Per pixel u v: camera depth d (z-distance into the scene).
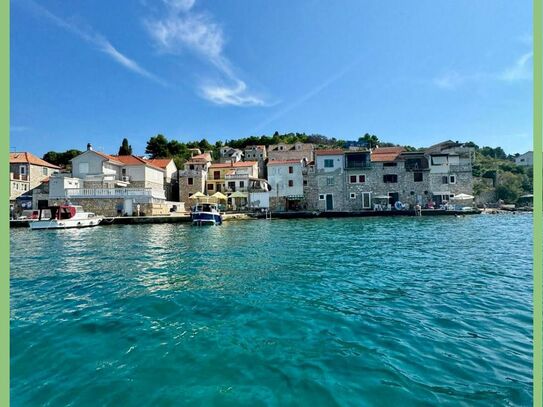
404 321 6.30
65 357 5.00
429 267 11.43
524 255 13.77
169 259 13.56
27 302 7.75
